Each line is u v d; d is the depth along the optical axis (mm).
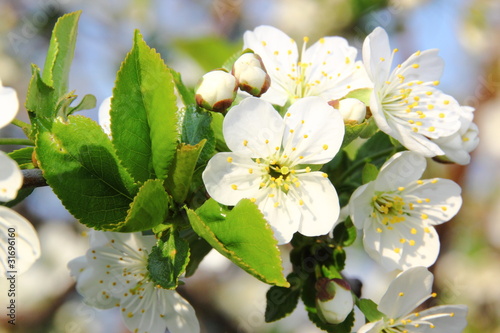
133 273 297
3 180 254
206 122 276
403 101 295
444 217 292
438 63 300
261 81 280
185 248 268
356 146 325
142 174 272
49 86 278
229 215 266
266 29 305
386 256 288
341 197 295
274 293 286
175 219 273
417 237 291
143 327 294
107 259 298
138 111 270
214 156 272
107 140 270
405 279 283
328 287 281
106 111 302
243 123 274
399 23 399
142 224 267
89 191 269
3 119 258
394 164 285
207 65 359
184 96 292
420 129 293
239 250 262
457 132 297
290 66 301
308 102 276
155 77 268
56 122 268
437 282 404
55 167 267
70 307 417
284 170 276
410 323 287
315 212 274
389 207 291
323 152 276
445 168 411
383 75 293
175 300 293
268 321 286
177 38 358
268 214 274
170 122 268
